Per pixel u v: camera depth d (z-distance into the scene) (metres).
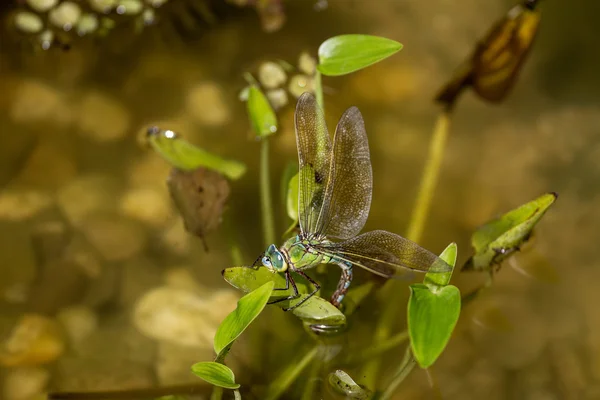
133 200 0.96
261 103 0.95
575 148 1.00
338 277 0.92
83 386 0.89
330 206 0.90
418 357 0.84
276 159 0.97
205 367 0.86
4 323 0.91
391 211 0.96
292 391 0.88
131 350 0.90
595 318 0.92
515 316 0.92
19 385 0.89
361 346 0.90
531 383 0.90
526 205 0.91
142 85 1.00
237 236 0.94
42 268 0.93
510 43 0.96
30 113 0.98
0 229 0.94
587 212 0.97
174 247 0.94
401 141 0.99
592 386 0.90
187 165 0.93
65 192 0.96
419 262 0.87
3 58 1.00
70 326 0.91
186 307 0.92
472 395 0.90
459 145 1.00
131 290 0.92
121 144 0.98
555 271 0.94
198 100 0.99
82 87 1.00
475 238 0.91
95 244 0.94
